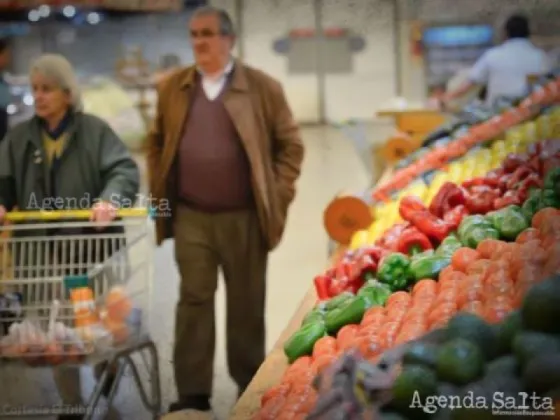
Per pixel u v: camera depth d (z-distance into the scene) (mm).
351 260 3377
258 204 4324
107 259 3719
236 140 4297
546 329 1974
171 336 4488
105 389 4168
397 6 4016
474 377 1989
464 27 6402
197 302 4414
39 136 4047
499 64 6555
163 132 4402
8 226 3760
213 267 4430
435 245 3457
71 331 3564
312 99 7672
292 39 5352
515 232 3125
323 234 7426
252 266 4457
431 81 6992
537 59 6574
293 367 2668
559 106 5008
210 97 4273
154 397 3975
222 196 4332
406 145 6297
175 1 6277
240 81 4297
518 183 3674
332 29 4281
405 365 2072
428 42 6441
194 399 4301
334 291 3250
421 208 3566
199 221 4375
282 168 4473
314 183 8344
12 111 5348
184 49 6301
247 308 4508
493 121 5082
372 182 6125
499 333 2072
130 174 4070
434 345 2111
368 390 2070
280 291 6102
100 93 5520
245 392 2637
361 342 2465
